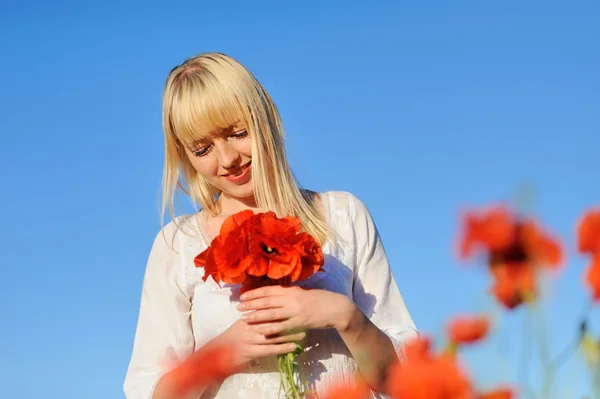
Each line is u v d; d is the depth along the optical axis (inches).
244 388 83.3
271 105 89.1
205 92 82.6
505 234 29.6
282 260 73.5
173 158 93.3
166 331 90.6
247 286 78.0
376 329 78.6
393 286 93.2
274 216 76.0
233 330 78.4
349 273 90.3
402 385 28.2
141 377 88.0
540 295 29.4
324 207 93.7
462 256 30.4
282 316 75.0
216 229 92.8
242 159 86.3
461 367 28.2
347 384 38.1
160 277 92.7
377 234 95.5
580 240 30.4
